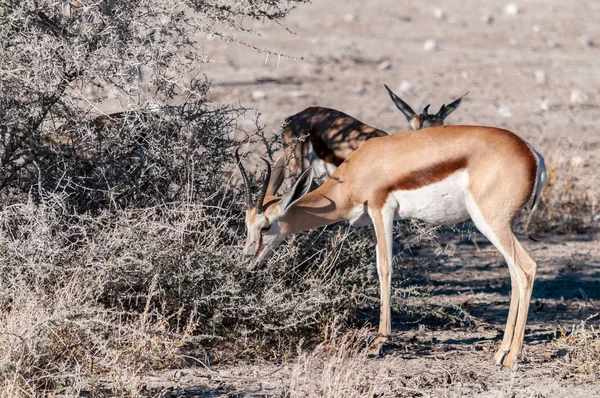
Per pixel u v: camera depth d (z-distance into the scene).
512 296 17.41
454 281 25.08
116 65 17.81
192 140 18.92
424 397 15.21
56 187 17.44
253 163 32.22
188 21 18.30
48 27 17.75
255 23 84.44
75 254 16.95
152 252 17.02
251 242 18.42
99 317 15.38
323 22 88.75
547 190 34.09
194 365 16.72
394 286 21.38
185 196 18.78
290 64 66.69
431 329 20.27
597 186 37.12
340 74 64.44
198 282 17.69
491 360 17.72
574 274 26.16
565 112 54.28
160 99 19.06
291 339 17.94
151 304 17.33
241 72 62.19
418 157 17.62
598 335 19.27
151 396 14.70
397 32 85.69
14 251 16.33
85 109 19.05
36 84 17.23
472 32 86.88
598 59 74.81
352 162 18.70
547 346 18.78
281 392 15.16
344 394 14.62
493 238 17.06
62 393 14.32
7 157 17.89
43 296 15.52
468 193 17.22
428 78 64.44
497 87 61.88
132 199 18.73
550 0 106.44
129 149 18.75
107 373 14.99
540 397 15.31
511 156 16.83
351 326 19.33
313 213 18.70
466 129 17.58
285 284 19.14
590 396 15.47
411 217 18.39
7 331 14.35
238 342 17.53
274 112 49.31
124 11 17.69
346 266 19.59
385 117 50.25
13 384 13.51
